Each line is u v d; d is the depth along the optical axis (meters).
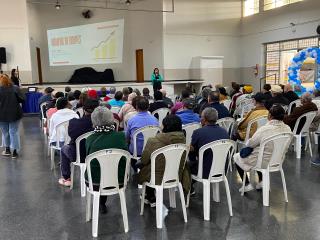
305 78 10.06
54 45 13.16
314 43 11.26
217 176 3.08
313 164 4.56
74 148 3.60
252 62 14.01
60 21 14.71
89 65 14.40
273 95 5.64
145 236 2.72
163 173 2.82
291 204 3.29
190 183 3.03
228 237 2.68
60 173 4.40
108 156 2.65
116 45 13.14
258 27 13.48
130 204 3.36
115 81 14.77
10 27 11.94
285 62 12.59
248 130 4.24
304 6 11.30
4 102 5.07
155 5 13.34
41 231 2.83
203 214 3.10
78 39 13.10
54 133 4.38
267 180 3.22
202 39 13.85
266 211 3.14
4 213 3.20
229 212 3.10
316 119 4.89
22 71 12.20
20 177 4.27
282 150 3.23
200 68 13.30
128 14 14.92
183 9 13.38
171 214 3.11
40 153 5.51
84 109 3.57
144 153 2.88
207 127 3.14
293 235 2.70
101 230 2.83
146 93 6.53
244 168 3.32
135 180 3.93
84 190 3.62
